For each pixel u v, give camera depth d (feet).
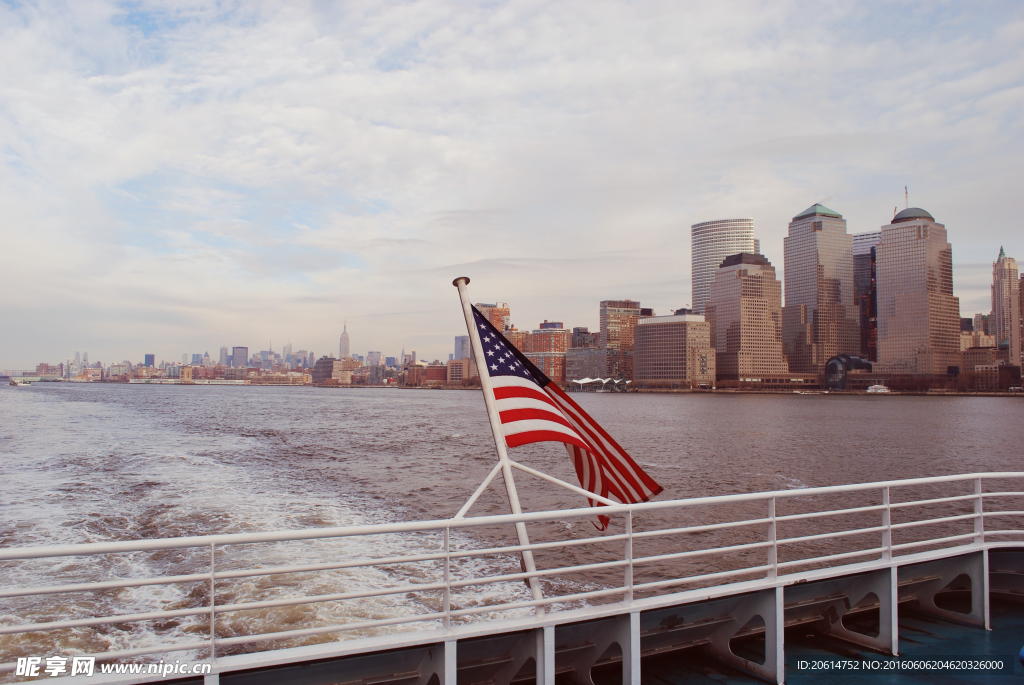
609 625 20.84
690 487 134.62
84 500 90.22
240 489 104.88
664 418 468.34
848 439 285.02
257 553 59.67
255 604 16.60
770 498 22.75
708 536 79.00
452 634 17.93
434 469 146.61
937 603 29.71
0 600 44.29
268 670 16.72
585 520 84.84
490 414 24.25
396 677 18.11
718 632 23.95
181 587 47.75
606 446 25.99
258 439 221.87
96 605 43.65
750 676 22.70
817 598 25.46
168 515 79.25
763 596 22.68
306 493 104.58
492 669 19.76
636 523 86.63
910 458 209.97
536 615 19.44
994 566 30.04
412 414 452.76
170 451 170.40
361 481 123.54
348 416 409.08
